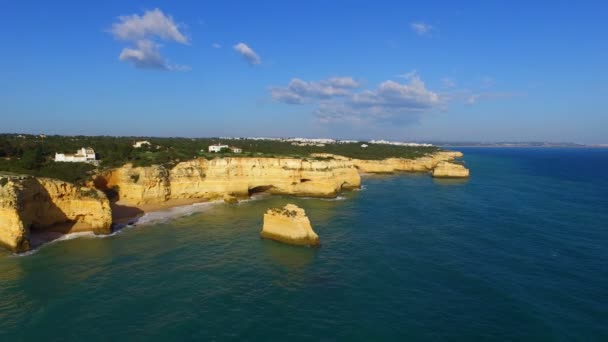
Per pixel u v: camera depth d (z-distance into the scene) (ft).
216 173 263.90
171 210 222.48
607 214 215.31
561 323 93.56
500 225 186.70
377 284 115.55
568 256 140.87
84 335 86.99
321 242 157.79
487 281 117.50
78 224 172.65
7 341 84.38
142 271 124.67
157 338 85.97
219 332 88.69
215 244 154.71
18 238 141.38
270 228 161.07
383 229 178.81
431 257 139.23
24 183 153.07
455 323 93.45
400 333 88.99
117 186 224.33
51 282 115.14
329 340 85.81
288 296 107.45
